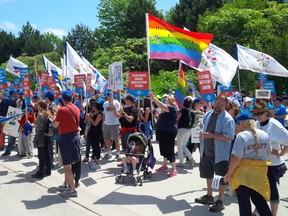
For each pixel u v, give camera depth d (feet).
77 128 24.29
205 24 108.37
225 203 23.08
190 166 32.48
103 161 34.73
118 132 35.09
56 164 33.40
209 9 151.94
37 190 25.54
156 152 40.09
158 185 26.96
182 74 30.53
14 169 31.58
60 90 59.72
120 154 37.93
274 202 18.49
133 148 27.66
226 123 21.22
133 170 26.99
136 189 25.93
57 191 25.31
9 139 37.45
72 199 23.54
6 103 41.83
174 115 29.14
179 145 32.53
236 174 16.94
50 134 28.84
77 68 50.78
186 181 28.14
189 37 28.12
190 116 32.04
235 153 16.88
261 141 16.96
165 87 115.44
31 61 179.22
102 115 32.17
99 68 138.31
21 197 23.91
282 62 95.91
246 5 119.03
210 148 22.00
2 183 27.22
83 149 41.24
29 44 262.88
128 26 165.99
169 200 23.54
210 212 21.36
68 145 23.80
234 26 103.45
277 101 39.75
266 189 16.74
